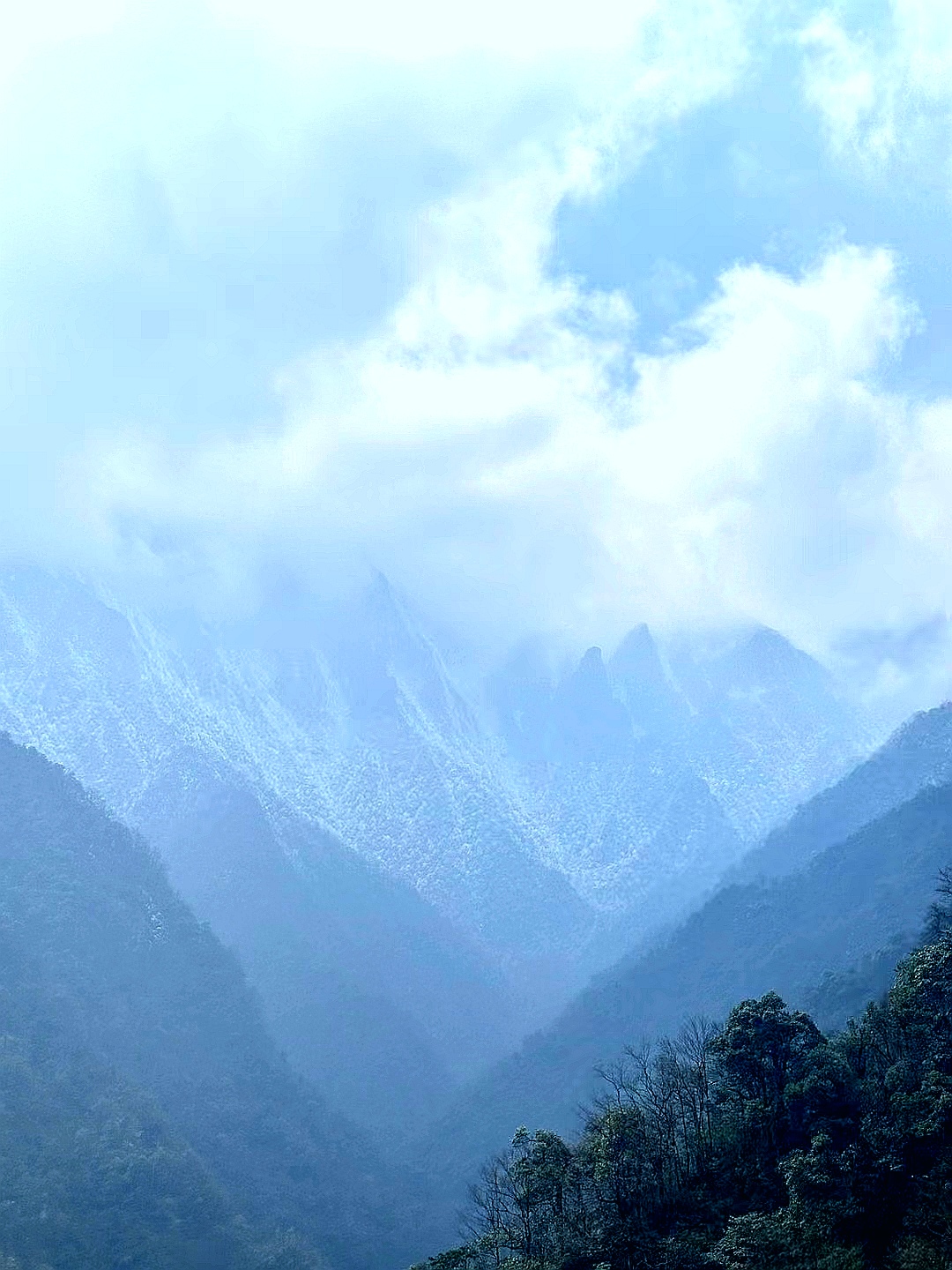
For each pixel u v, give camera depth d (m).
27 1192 166.38
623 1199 92.31
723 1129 97.38
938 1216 79.25
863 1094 92.56
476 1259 96.25
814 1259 79.12
